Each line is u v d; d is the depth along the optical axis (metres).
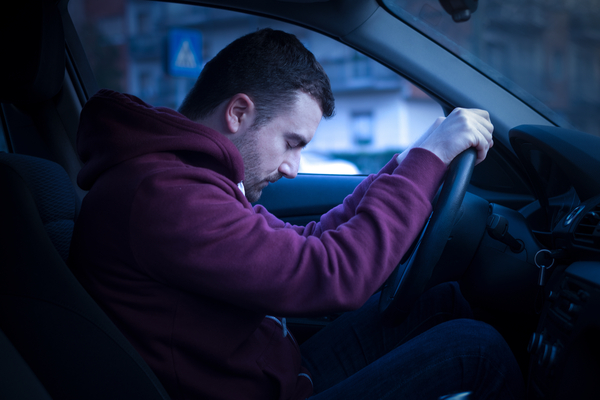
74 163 1.45
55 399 0.68
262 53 0.78
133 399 0.67
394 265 0.69
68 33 1.52
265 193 1.57
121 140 0.69
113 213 0.66
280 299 0.65
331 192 1.62
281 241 0.67
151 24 19.38
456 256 1.04
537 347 0.85
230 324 0.70
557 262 0.98
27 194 0.73
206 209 0.64
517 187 1.47
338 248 0.68
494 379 0.81
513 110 1.40
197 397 0.69
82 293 0.68
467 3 1.15
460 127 0.78
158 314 0.67
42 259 0.69
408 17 1.38
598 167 0.95
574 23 12.83
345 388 0.80
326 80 0.83
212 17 8.58
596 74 12.45
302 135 0.81
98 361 0.67
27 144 1.47
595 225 0.86
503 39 12.37
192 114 0.82
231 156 0.71
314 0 1.30
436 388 0.78
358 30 1.35
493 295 1.05
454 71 1.40
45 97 1.07
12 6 0.98
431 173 0.74
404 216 0.70
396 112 18.52
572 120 1.40
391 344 1.06
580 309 0.76
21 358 0.67
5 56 0.99
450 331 0.84
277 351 0.80
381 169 1.02
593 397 0.75
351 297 0.66
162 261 0.63
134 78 19.72
